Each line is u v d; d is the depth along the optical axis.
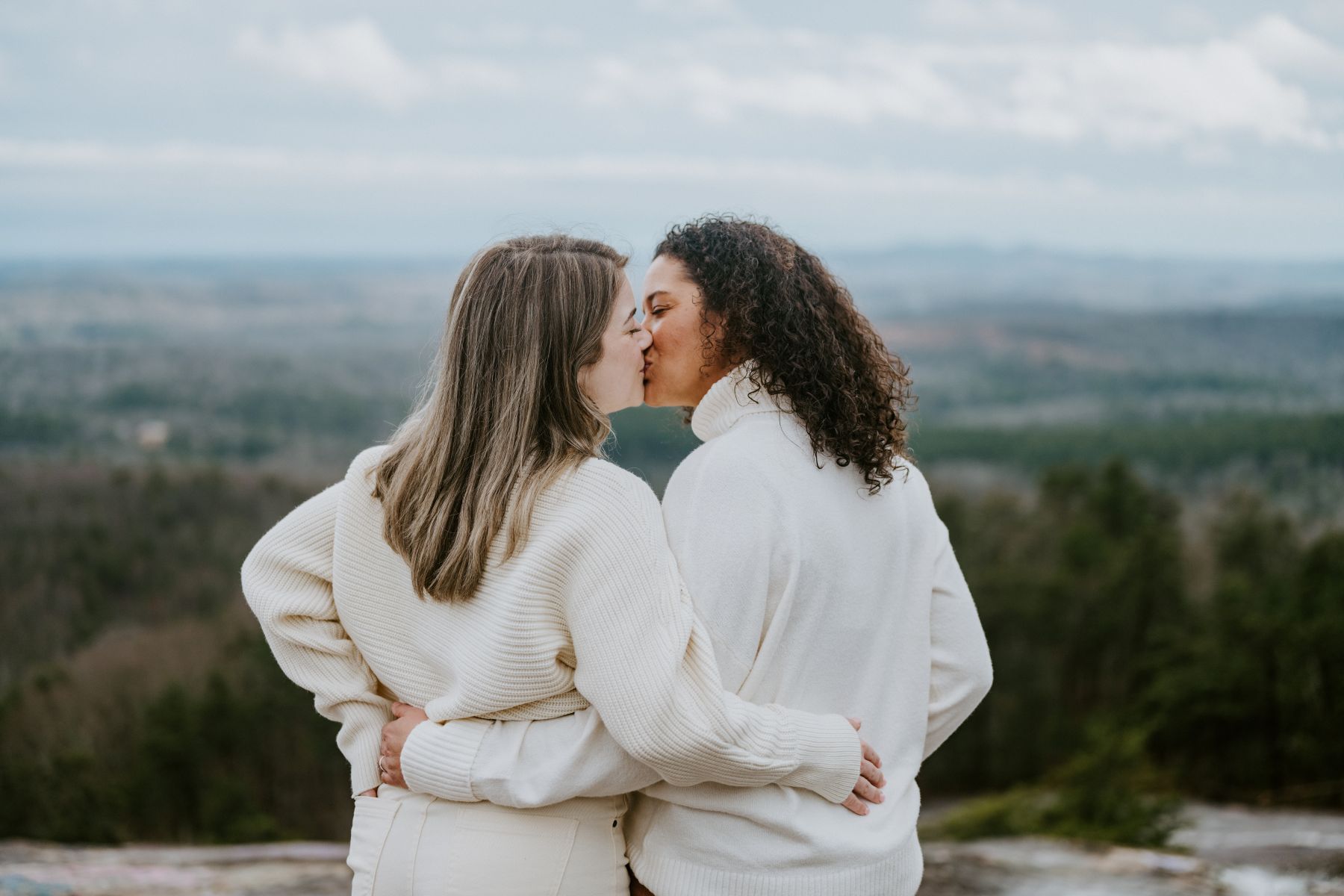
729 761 1.29
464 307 1.40
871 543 1.46
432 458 1.40
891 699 1.47
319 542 1.53
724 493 1.38
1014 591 28.95
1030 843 4.38
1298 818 11.04
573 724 1.39
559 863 1.38
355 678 1.52
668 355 1.54
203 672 24.28
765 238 1.53
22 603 26.75
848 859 1.36
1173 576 28.12
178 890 3.46
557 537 1.34
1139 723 21.61
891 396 1.54
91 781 20.28
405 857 1.40
